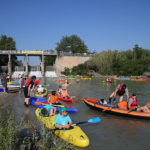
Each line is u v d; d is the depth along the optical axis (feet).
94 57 189.78
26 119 27.32
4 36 228.84
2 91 57.16
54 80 121.90
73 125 22.54
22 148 14.99
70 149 18.20
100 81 114.11
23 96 48.98
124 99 47.70
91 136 22.03
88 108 36.19
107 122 27.32
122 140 20.99
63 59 195.11
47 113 25.85
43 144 16.42
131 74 172.96
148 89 69.97
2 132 14.97
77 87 77.00
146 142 20.56
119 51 203.92
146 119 28.22
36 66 193.26
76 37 252.62
